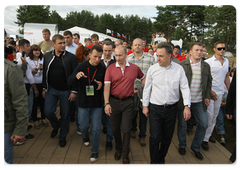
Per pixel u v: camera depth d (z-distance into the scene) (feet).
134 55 10.63
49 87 9.41
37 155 8.79
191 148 9.55
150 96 7.90
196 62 9.17
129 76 7.91
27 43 10.88
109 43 10.16
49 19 150.00
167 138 7.84
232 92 7.93
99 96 8.38
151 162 7.77
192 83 9.08
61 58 9.25
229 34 108.47
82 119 8.41
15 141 5.71
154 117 7.61
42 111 12.04
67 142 10.16
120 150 8.77
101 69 8.42
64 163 8.25
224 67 10.14
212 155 9.64
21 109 5.71
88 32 74.84
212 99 9.71
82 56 11.01
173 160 9.00
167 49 7.10
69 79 8.19
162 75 7.46
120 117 8.34
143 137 10.14
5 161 5.87
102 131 11.80
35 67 11.30
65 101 9.48
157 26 148.56
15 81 5.62
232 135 13.04
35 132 11.23
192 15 139.95
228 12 112.06
